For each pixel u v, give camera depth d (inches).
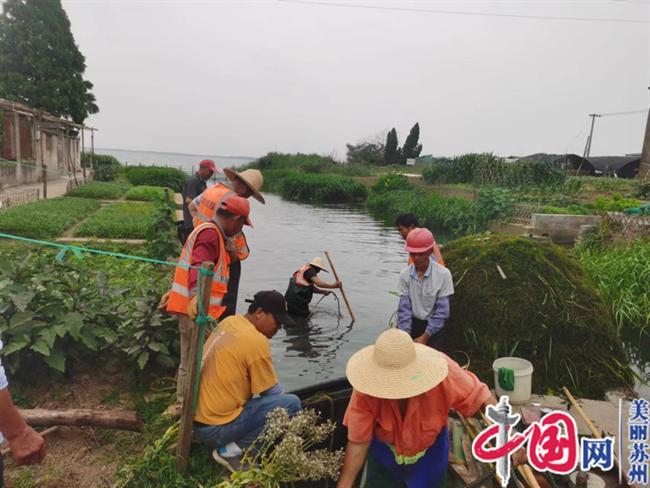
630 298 279.1
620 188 845.8
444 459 117.8
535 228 579.2
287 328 265.6
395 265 432.1
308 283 279.9
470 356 202.8
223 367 127.5
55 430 143.6
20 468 129.3
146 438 143.2
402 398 97.0
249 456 132.3
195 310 135.6
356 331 263.4
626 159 1427.2
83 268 197.8
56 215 495.2
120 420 142.5
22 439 83.8
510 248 221.3
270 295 135.0
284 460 115.0
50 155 1073.5
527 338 198.4
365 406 106.1
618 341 204.4
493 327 202.7
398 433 107.7
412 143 2306.8
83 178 1149.1
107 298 193.3
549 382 190.7
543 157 1343.5
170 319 178.5
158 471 126.2
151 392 168.6
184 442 125.8
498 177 935.0
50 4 1219.9
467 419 151.3
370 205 1087.6
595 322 200.4
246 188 189.5
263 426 131.3
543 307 201.8
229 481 117.9
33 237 414.3
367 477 121.1
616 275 303.6
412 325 195.5
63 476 126.6
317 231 647.1
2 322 159.9
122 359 182.1
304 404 148.8
